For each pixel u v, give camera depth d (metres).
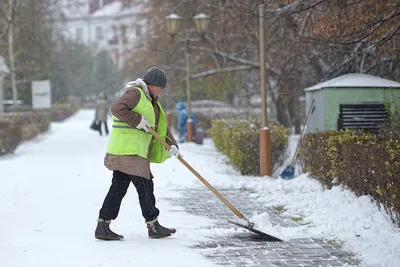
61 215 14.40
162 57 47.97
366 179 13.98
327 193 15.97
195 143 40.00
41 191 18.23
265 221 12.92
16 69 58.12
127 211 14.88
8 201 16.30
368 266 10.09
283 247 11.50
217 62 38.97
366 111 21.12
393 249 10.78
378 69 23.91
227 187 19.25
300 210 14.99
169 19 35.75
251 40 35.44
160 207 15.84
